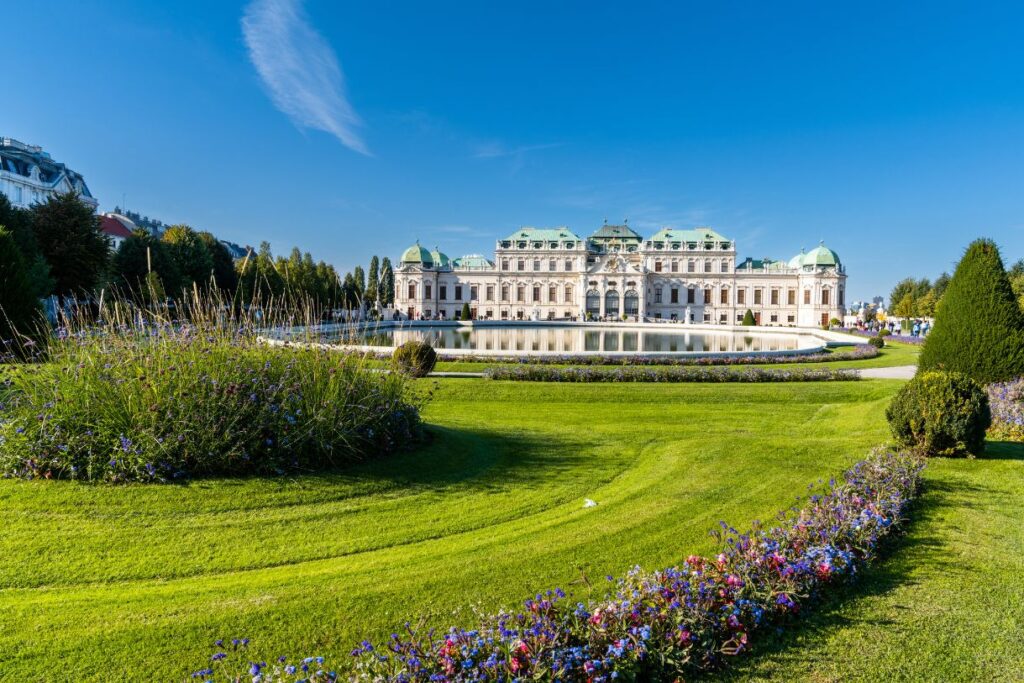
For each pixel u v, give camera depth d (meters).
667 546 8.09
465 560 7.56
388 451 11.96
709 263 115.00
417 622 5.96
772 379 26.36
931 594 6.39
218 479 9.54
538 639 4.90
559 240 119.62
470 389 22.70
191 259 59.50
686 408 20.94
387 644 5.47
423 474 11.09
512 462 12.63
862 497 8.62
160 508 8.52
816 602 6.27
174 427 9.60
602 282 113.94
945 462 11.70
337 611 6.17
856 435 15.77
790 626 5.85
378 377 13.20
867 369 32.81
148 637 5.59
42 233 41.31
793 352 37.69
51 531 7.68
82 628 5.71
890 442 13.83
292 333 13.28
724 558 6.35
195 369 10.48
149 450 9.33
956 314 17.03
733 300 114.50
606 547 8.05
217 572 7.09
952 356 16.95
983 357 16.44
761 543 6.75
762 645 5.54
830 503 8.18
